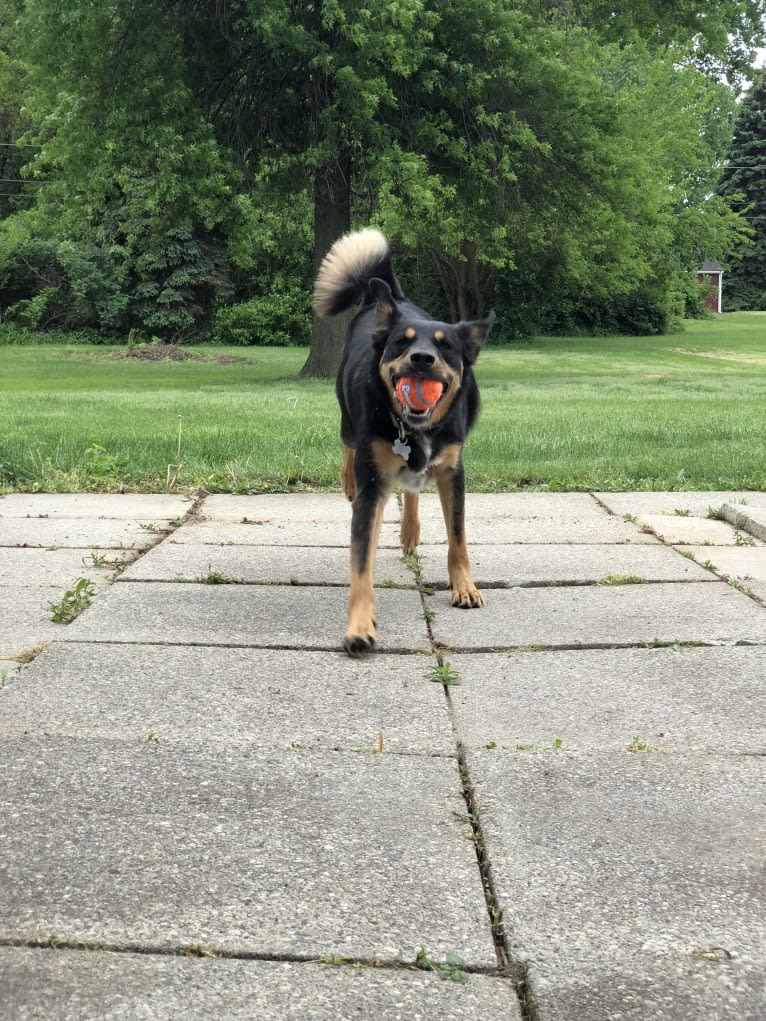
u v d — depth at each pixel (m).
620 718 1.98
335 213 10.33
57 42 9.20
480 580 2.74
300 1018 1.30
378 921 1.48
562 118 10.35
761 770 1.82
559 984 1.37
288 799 1.72
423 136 9.79
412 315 2.57
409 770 1.80
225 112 10.16
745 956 1.44
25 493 3.86
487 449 4.71
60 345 18.86
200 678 2.12
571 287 19.36
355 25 8.64
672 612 2.50
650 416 6.36
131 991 1.34
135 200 11.23
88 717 1.95
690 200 22.83
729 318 32.94
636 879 1.56
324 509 3.57
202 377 11.46
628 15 11.17
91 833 1.63
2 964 1.39
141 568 2.82
